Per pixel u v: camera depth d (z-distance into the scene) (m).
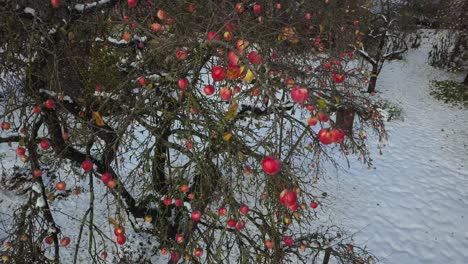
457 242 9.34
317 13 6.68
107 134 4.82
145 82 4.10
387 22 16.67
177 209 5.33
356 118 11.84
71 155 4.82
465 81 19.78
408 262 8.67
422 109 16.98
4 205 7.75
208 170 4.21
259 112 5.28
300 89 2.06
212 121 4.12
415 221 9.91
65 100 4.49
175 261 4.29
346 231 9.23
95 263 3.85
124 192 5.37
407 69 21.92
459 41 21.77
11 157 9.02
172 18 4.37
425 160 12.78
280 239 4.59
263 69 3.18
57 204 8.19
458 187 11.45
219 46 3.32
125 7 4.66
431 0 24.97
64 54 4.54
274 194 3.85
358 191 10.79
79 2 4.48
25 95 3.93
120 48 5.04
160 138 4.27
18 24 4.04
